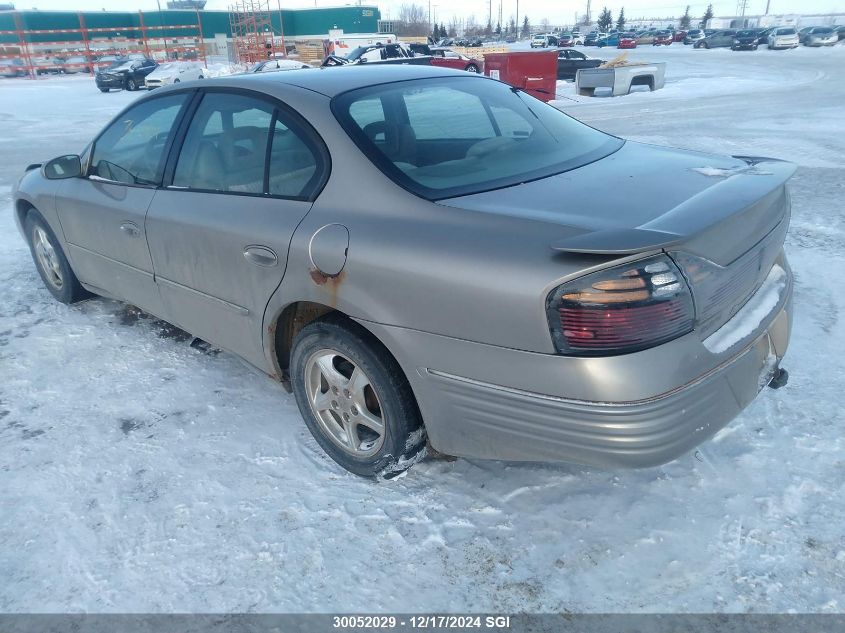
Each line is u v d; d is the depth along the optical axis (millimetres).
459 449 2439
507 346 2113
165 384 3652
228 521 2605
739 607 2131
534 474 2783
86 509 2693
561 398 2055
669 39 61781
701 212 2133
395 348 2400
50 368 3877
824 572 2230
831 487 2586
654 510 2537
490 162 2766
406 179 2564
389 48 24969
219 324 3275
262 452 3025
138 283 3787
